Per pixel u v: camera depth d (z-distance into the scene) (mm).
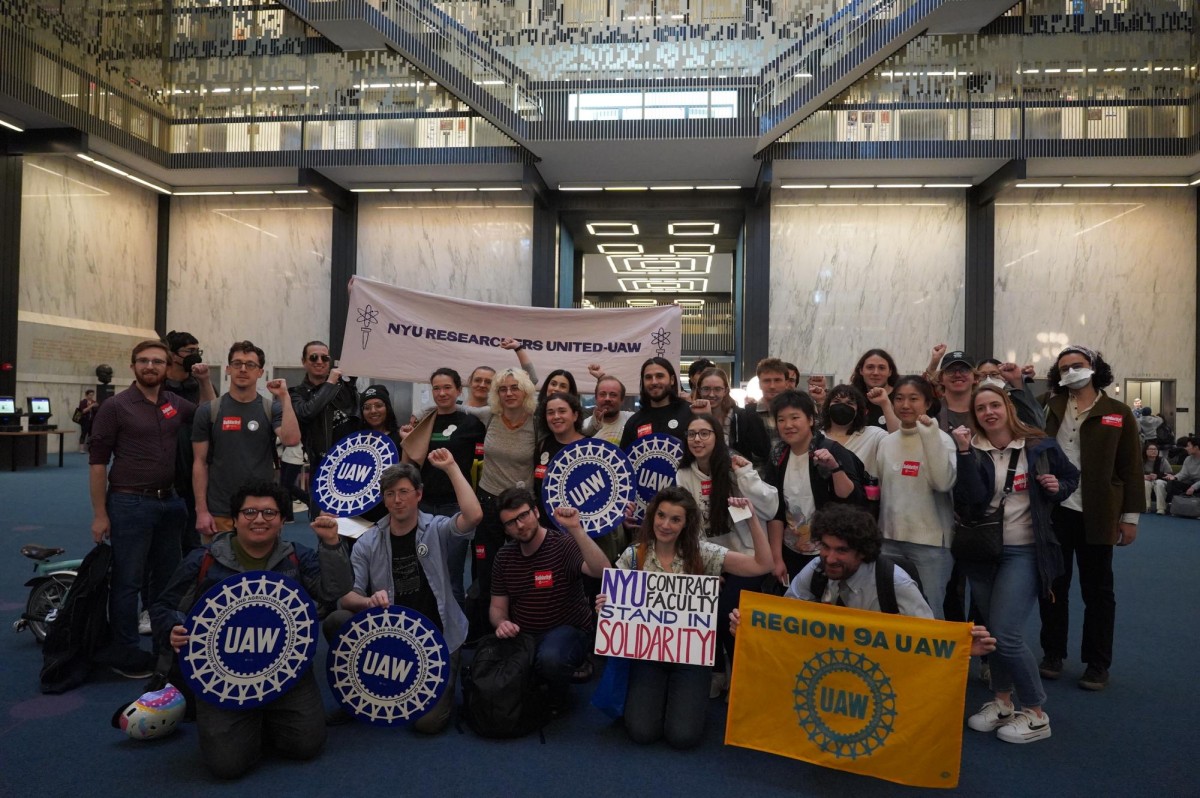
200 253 19797
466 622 3797
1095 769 3158
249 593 3070
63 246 17531
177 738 3369
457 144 17141
